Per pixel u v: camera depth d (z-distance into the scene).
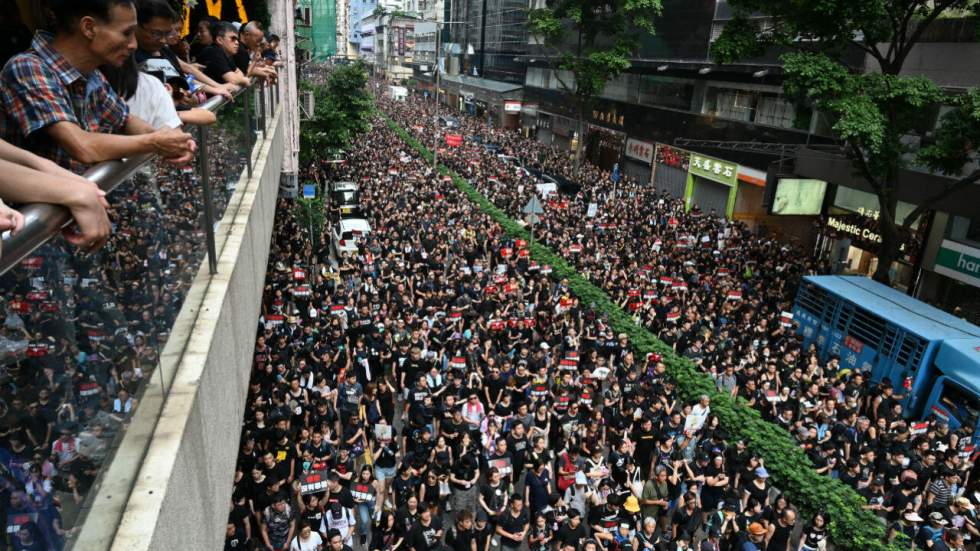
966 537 11.27
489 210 31.09
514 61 72.19
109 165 2.24
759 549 10.32
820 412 14.05
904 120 17.94
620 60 36.72
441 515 11.74
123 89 3.06
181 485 2.94
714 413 14.46
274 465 9.81
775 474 12.96
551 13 39.25
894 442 13.32
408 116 72.44
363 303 15.90
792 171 28.95
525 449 12.03
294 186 20.92
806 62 17.31
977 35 17.95
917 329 16.14
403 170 41.41
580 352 16.38
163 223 3.15
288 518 9.75
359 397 13.31
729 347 16.55
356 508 11.02
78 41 2.40
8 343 1.53
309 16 38.91
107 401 2.30
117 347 2.40
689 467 11.84
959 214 21.05
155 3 3.17
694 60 35.97
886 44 24.33
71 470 1.98
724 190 34.78
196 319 3.99
